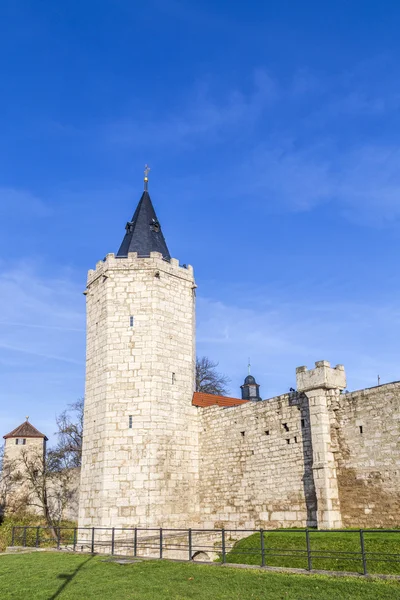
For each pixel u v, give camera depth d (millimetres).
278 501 24531
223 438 28109
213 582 13844
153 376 28172
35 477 41656
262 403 26438
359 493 21281
